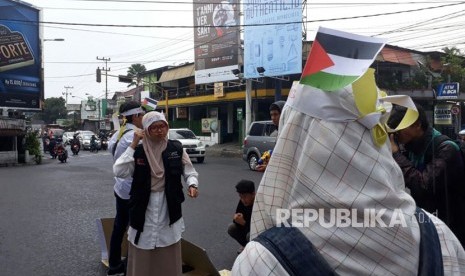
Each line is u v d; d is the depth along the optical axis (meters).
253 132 14.63
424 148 2.31
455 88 16.53
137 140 3.41
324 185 0.98
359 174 0.98
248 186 4.73
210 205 7.96
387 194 0.99
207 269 3.98
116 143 4.20
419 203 2.26
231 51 25.39
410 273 0.99
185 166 3.70
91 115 62.66
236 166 16.22
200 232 6.02
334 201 0.96
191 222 6.61
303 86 1.03
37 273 4.43
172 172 3.43
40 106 24.95
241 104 28.41
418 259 1.03
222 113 30.11
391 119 1.87
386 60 23.44
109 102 53.94
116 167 3.35
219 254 5.05
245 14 22.75
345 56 0.96
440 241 1.13
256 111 25.77
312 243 0.98
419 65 24.84
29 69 24.27
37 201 8.72
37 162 20.14
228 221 6.67
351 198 0.96
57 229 6.31
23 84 23.97
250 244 1.05
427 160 2.31
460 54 26.08
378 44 0.99
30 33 24.31
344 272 0.95
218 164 17.27
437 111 17.17
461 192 2.26
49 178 12.92
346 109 0.99
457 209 2.26
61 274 4.39
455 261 1.11
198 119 32.59
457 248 1.15
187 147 17.73
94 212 7.57
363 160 0.98
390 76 24.52
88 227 6.44
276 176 1.06
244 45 22.86
